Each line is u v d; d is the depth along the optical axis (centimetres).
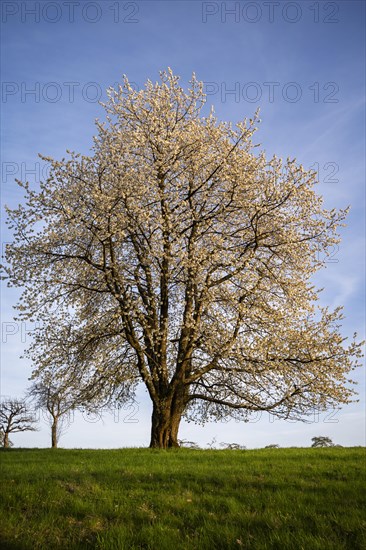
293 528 809
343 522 817
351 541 747
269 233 2262
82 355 2256
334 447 2109
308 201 2283
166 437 2155
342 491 1027
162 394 2181
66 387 2275
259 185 2317
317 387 2134
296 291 2277
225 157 2328
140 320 2162
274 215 2284
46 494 1054
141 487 1130
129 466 1421
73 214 2059
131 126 2423
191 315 2156
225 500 984
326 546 719
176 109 2470
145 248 2211
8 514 915
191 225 2253
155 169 2303
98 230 2105
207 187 2373
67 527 853
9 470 1380
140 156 2345
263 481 1142
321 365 2148
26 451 2234
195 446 2428
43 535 807
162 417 2150
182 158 2364
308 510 892
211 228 2309
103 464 1500
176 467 1385
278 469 1327
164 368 2198
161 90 2472
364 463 1427
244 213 2359
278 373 2119
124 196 2102
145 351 2197
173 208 2267
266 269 2309
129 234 2230
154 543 770
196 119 2484
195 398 2350
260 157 2420
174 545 757
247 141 2420
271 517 848
